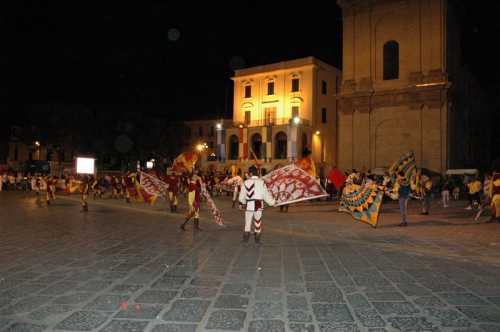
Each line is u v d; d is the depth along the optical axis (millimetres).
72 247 9578
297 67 54125
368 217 13617
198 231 12438
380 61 39906
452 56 39312
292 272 7125
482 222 15227
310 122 53000
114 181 30234
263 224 14398
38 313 5016
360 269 7363
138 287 6152
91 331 4461
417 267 7531
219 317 4879
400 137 38250
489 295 5762
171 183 18656
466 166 43406
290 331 4473
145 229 12875
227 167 53906
